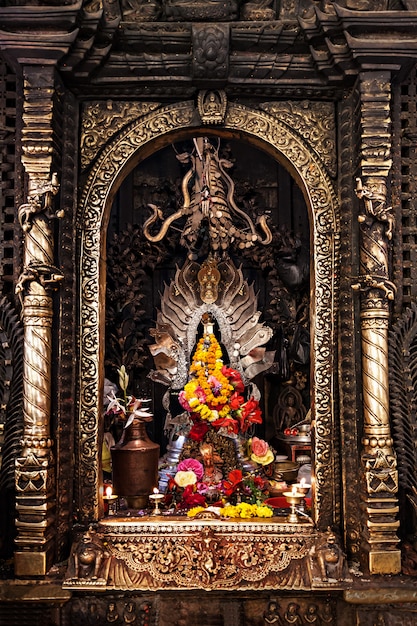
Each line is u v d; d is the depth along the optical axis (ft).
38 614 8.06
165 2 8.68
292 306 11.03
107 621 8.12
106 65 8.60
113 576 8.00
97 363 8.78
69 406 8.58
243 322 10.62
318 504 8.57
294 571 8.10
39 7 8.03
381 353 8.20
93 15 8.25
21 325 8.54
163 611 8.17
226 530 8.34
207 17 8.64
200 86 8.85
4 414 8.37
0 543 8.40
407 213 8.91
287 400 11.08
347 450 8.54
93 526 8.39
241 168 11.46
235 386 10.05
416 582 7.80
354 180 8.68
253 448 9.71
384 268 8.27
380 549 7.97
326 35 8.38
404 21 8.15
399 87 8.96
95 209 8.91
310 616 8.16
